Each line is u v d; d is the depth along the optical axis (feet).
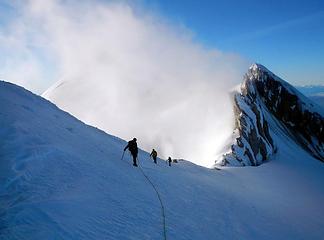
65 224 30.14
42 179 39.60
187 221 47.60
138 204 44.88
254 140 229.04
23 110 64.44
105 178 49.39
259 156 221.87
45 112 74.79
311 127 349.82
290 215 96.07
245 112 264.11
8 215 28.96
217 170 146.00
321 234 84.43
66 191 38.45
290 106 360.07
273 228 72.64
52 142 52.80
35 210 30.73
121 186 49.19
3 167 39.52
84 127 87.56
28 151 45.21
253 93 346.13
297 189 148.56
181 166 118.32
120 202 42.27
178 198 58.49
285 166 203.82
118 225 35.12
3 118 53.42
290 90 372.79
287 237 69.31
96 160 57.11
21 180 37.37
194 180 89.45
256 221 71.61
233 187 113.80
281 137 300.20
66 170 45.21
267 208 94.84
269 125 315.17
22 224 27.89
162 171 80.18
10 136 48.06
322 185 166.91
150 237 35.91
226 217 62.39
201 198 68.03
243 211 75.46
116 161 65.51
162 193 56.49
